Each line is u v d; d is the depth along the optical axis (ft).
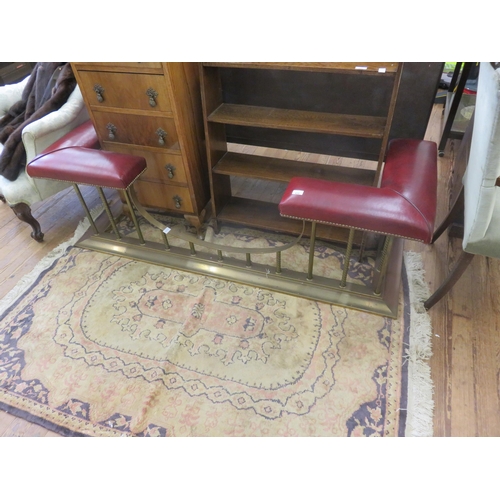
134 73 4.26
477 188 3.38
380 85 4.37
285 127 4.42
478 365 4.01
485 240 3.46
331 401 3.82
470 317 4.45
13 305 4.98
